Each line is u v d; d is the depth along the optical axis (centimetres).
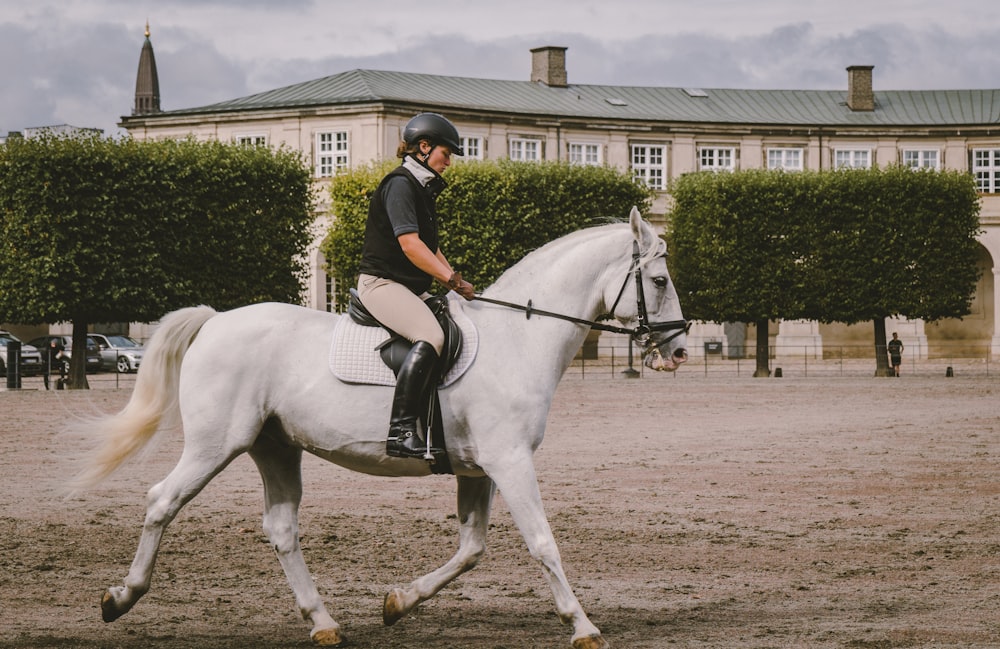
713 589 877
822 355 6341
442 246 4747
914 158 6531
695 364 5838
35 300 3528
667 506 1289
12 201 3562
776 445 1945
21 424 2412
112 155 3628
